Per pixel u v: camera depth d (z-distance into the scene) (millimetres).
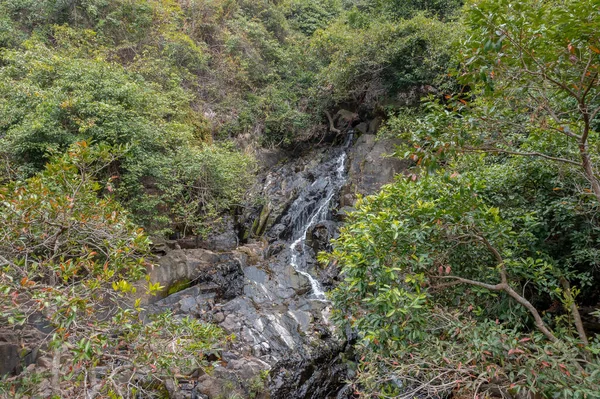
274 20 17328
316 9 19750
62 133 7734
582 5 2738
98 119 8062
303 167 14125
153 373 3662
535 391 2842
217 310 7918
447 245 4160
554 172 4762
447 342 3406
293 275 9500
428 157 3287
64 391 3389
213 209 10234
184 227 10461
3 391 3604
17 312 2953
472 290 3984
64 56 10062
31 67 8883
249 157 12281
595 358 3332
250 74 15477
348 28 16344
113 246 3781
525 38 3066
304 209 12086
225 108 14047
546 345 3025
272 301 8625
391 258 3617
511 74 3346
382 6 16688
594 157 4117
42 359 5273
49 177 3830
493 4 2908
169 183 9695
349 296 4215
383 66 13227
